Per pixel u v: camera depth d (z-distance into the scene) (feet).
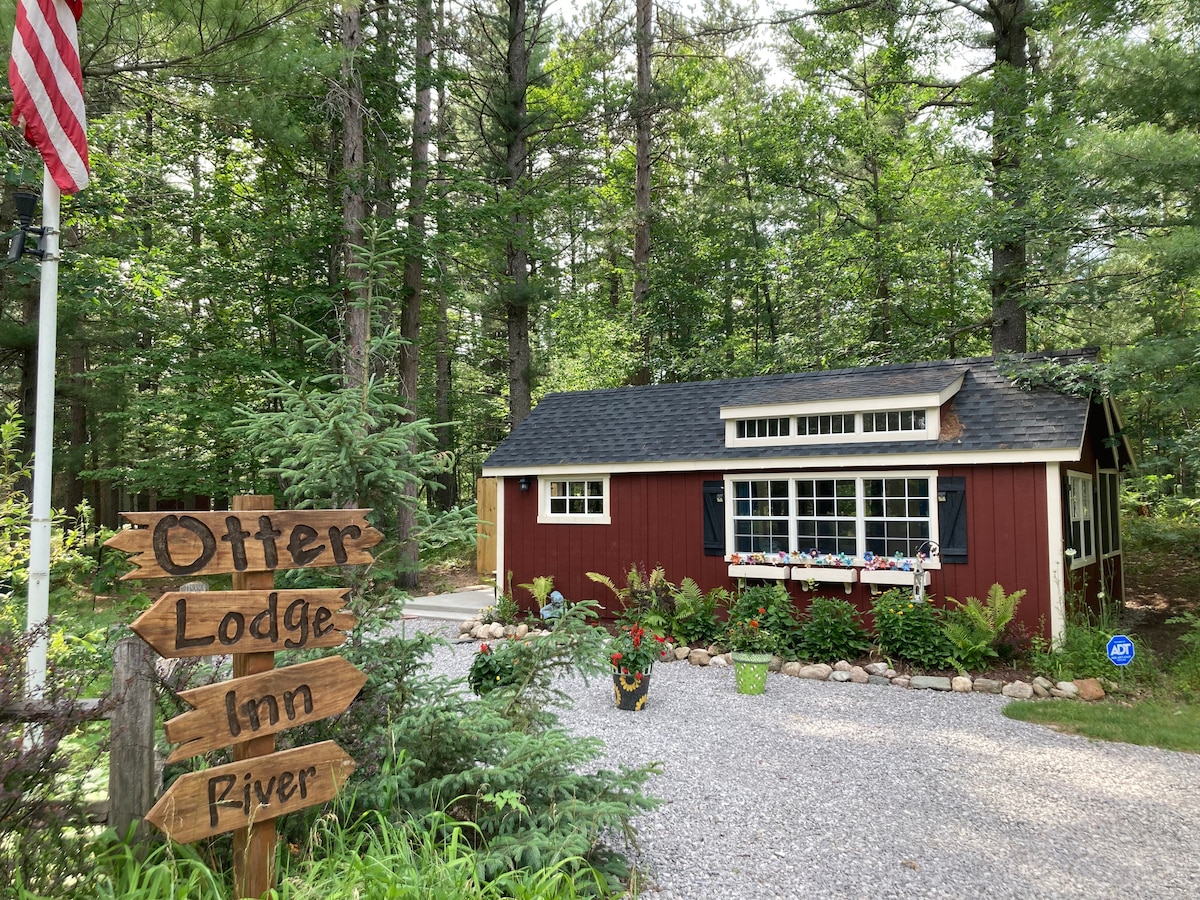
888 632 27.94
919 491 30.27
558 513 39.40
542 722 14.47
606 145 69.56
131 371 46.01
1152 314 35.55
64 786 10.39
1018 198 42.70
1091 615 31.37
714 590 33.12
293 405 13.21
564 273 78.23
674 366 67.05
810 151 62.59
